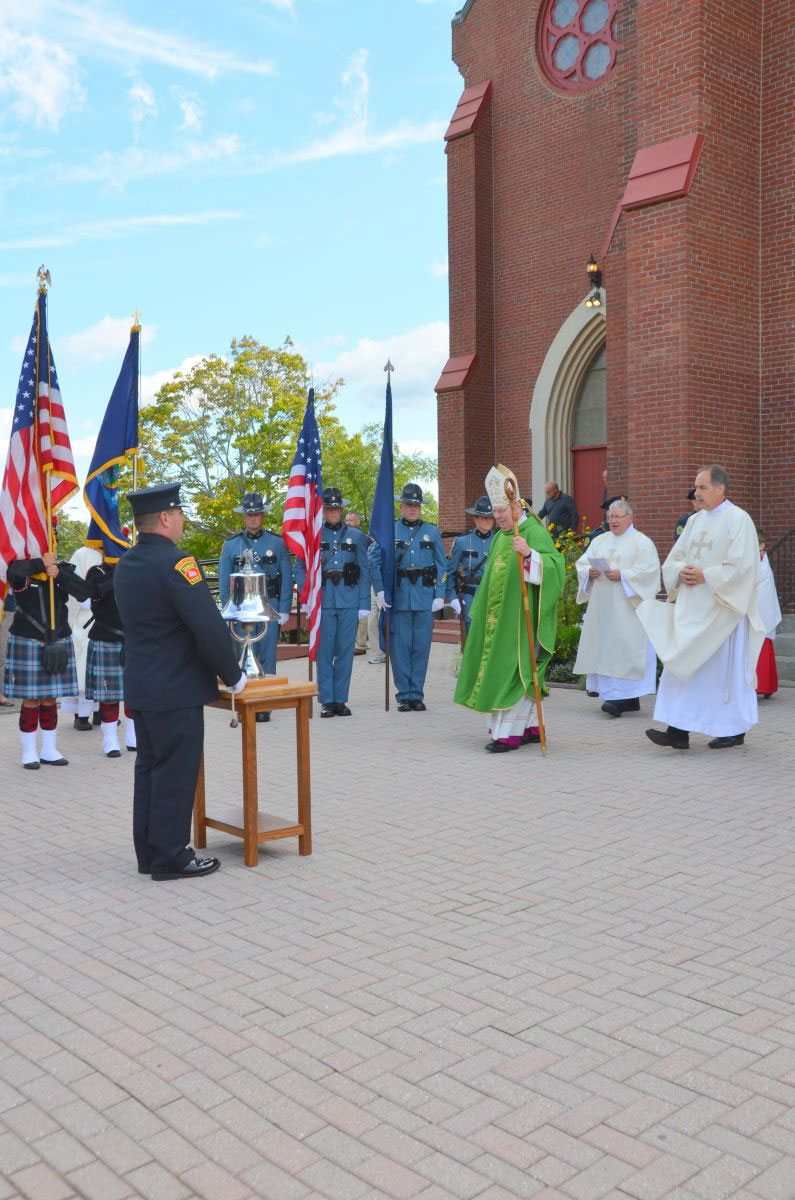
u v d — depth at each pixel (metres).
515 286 19.98
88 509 8.56
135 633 5.58
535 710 9.34
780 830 6.34
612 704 10.59
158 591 5.46
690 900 5.14
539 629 8.73
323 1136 3.16
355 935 4.74
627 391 15.48
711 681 8.66
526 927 4.80
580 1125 3.19
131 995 4.16
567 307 19.22
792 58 13.94
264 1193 2.91
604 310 18.36
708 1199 2.84
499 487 8.73
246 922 4.94
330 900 5.23
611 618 10.48
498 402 20.42
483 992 4.12
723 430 13.88
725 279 13.84
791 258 14.05
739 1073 3.48
